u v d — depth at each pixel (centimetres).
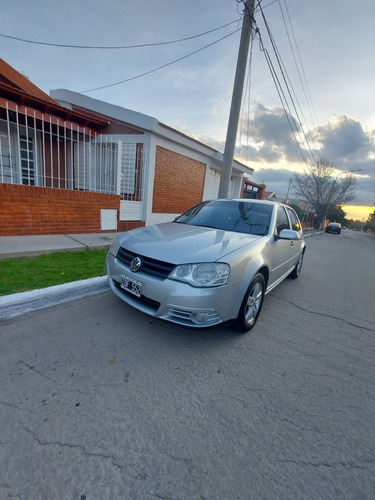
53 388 193
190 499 130
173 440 161
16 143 752
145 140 766
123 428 167
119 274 279
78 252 493
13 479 132
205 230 330
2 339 245
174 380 214
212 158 1067
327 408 200
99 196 639
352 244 1883
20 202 510
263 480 143
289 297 454
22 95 582
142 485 135
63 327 273
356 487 144
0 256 410
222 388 211
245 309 280
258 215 376
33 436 155
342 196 3238
